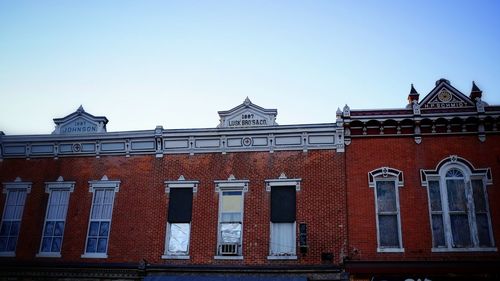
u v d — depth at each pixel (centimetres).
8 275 2020
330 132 2003
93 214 2081
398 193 1886
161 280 1864
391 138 1964
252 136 2059
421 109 1959
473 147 1905
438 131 1942
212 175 2038
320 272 1812
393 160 1931
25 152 2223
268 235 1909
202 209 1997
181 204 2025
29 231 2094
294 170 1983
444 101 1967
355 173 1938
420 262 1750
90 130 2225
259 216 1944
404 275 1750
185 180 2047
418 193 1877
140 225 2019
